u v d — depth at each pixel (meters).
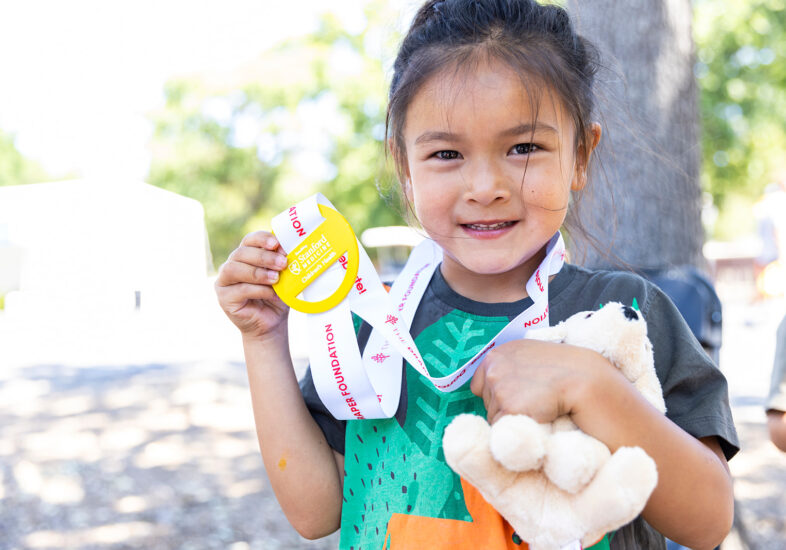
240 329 1.37
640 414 0.98
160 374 8.88
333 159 19.36
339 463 1.39
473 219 1.17
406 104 1.24
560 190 1.18
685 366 1.22
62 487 5.11
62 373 9.15
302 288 1.24
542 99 1.15
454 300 1.30
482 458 0.90
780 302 12.38
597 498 0.86
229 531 4.36
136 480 5.24
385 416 1.21
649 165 2.50
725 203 17.14
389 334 1.18
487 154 1.15
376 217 18.78
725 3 13.45
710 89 13.79
